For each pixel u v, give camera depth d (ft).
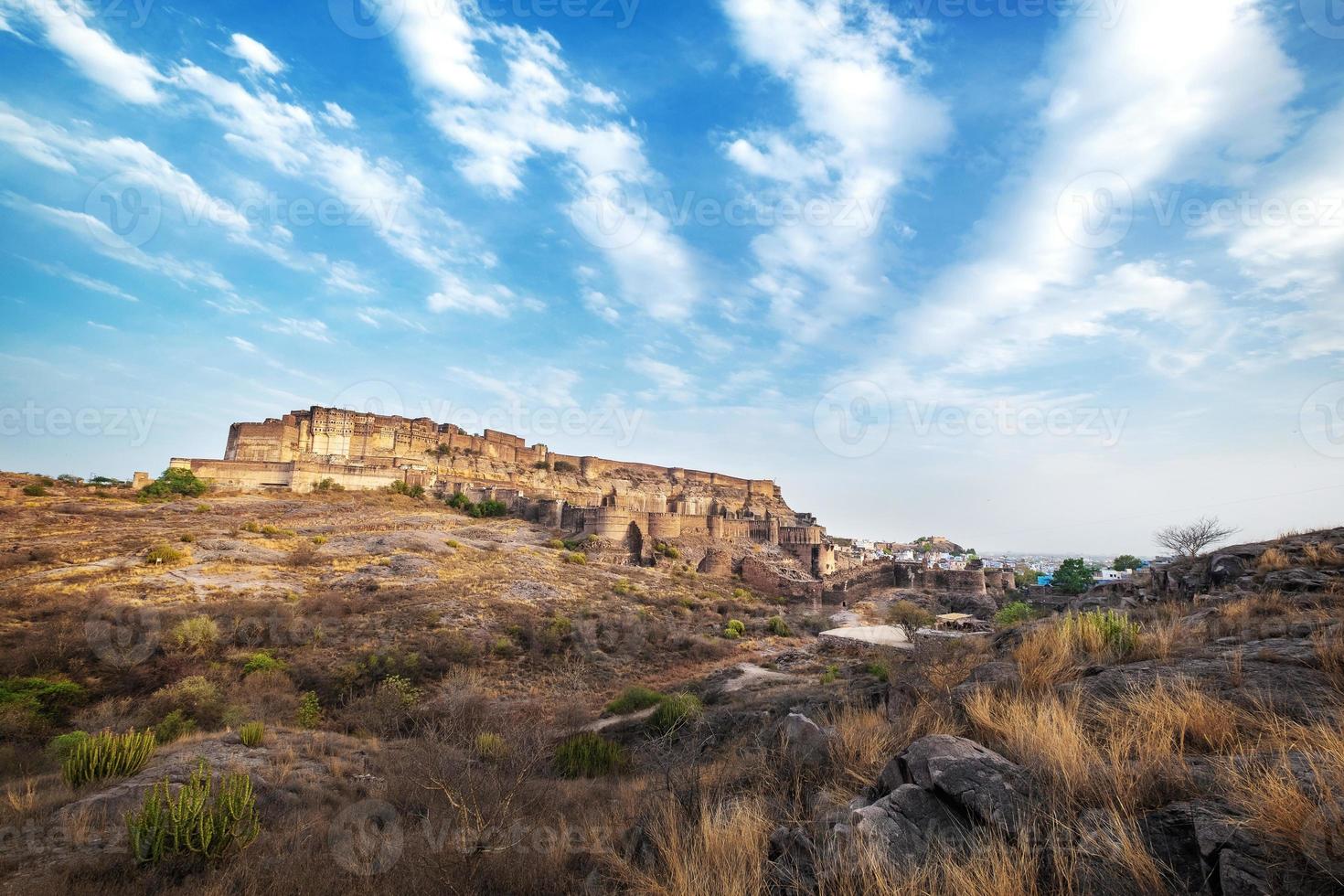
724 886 13.06
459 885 18.19
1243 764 11.03
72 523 165.99
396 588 136.56
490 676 99.45
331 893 20.40
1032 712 16.94
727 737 36.42
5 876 24.14
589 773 41.34
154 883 23.12
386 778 39.01
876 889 10.71
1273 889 7.98
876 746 19.36
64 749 55.88
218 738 52.85
